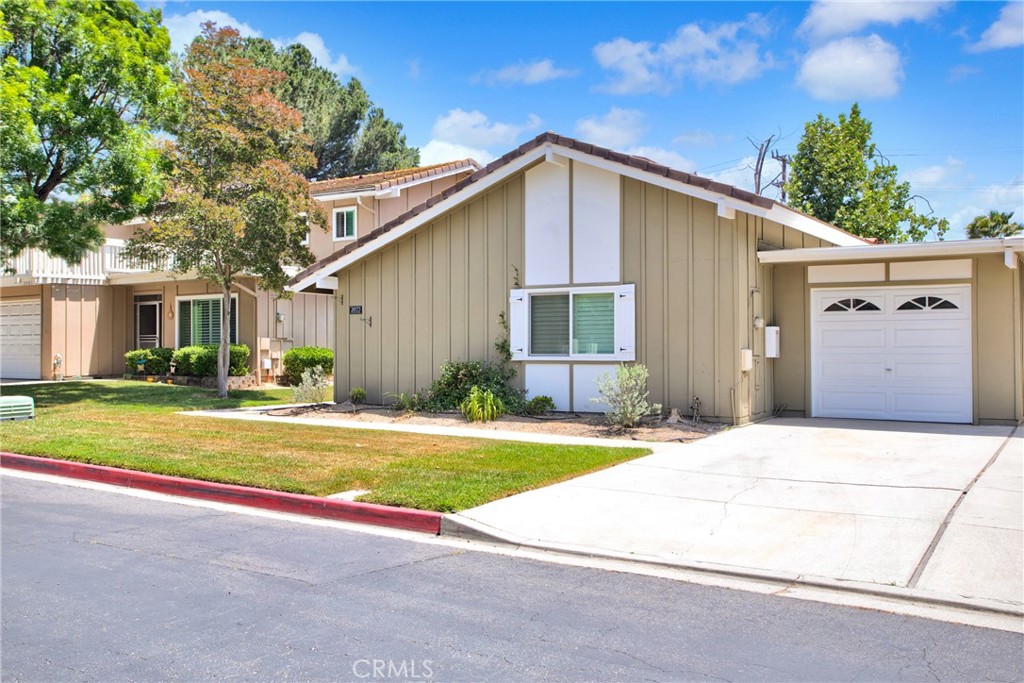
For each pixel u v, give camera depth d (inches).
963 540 266.7
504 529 295.1
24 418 607.5
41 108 649.6
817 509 311.7
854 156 1105.4
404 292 661.3
